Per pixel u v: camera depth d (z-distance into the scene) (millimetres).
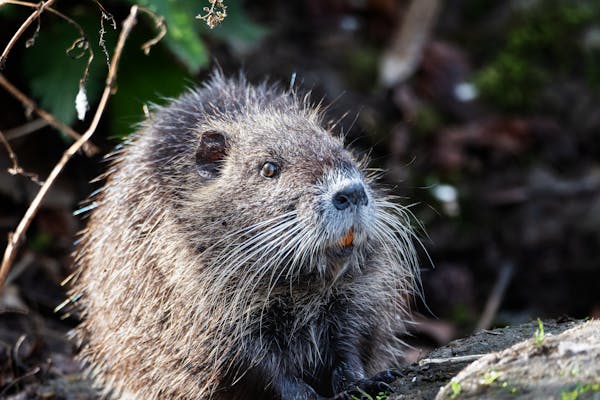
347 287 7457
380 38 15867
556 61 16359
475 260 14164
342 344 7512
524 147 15328
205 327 7273
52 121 7223
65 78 10500
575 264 14195
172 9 10367
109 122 11625
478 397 5113
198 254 7324
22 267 11320
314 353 7477
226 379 7301
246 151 7426
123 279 7684
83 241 8875
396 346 8625
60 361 9828
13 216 11914
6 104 11562
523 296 14133
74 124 11633
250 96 8305
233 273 7215
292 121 7719
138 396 7883
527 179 14883
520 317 13656
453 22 17016
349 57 15219
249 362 7238
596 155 15547
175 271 7336
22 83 11469
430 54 15688
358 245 7000
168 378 7527
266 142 7375
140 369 7746
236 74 13742
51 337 10523
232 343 7238
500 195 14625
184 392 7469
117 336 7875
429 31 15594
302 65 14727
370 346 7668
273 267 7164
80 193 11961
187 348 7340
